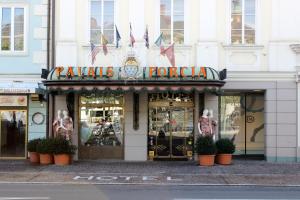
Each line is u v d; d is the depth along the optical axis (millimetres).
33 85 20469
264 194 13281
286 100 21375
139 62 21078
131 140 21531
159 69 19906
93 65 21422
